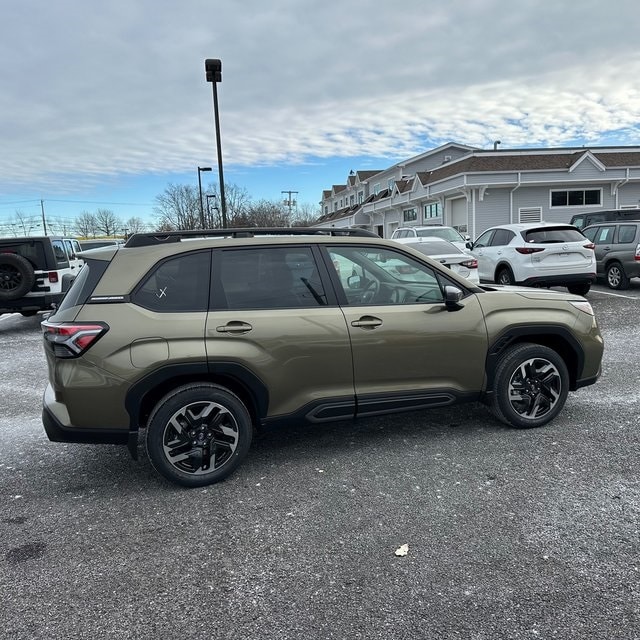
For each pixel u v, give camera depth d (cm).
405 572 263
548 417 437
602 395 520
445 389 405
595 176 2798
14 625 235
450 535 293
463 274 1090
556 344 448
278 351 361
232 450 364
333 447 417
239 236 390
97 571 273
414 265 410
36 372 736
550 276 1095
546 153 2959
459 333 402
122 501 346
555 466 369
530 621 228
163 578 266
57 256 1138
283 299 373
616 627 222
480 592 247
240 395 377
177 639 225
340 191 6562
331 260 389
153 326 343
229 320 354
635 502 318
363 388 385
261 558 279
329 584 256
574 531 291
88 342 334
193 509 332
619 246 1255
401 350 388
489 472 364
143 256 359
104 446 446
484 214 2853
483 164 2844
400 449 408
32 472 398
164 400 348
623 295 1188
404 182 4044
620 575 254
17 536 308
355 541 291
